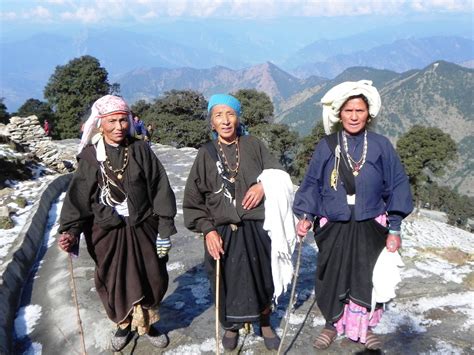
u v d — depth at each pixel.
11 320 4.66
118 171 3.41
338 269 3.48
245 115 60.53
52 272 5.85
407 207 3.29
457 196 88.06
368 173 3.26
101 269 3.57
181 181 11.55
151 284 3.65
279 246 3.34
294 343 4.03
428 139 66.62
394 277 3.37
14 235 6.91
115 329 4.33
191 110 60.53
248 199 3.37
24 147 17.19
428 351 3.88
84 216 3.49
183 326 4.36
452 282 5.03
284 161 66.62
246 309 3.54
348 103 3.22
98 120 3.39
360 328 3.53
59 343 4.29
